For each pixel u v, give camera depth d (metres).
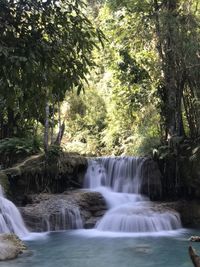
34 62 3.31
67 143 23.56
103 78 22.39
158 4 15.60
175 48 14.03
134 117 18.28
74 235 11.81
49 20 3.42
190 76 14.32
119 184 15.88
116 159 16.25
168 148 15.01
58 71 3.68
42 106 3.92
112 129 21.05
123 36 15.68
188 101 15.05
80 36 3.62
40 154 15.77
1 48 3.06
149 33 15.05
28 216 12.41
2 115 18.45
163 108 15.58
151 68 15.35
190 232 12.34
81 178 15.84
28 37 3.28
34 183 14.84
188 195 14.65
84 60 3.74
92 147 22.77
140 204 14.02
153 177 15.32
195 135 14.93
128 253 9.40
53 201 13.30
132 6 15.28
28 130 18.92
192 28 13.88
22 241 10.18
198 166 14.20
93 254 9.31
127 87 16.41
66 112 24.73
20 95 3.78
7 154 16.58
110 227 12.54
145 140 16.78
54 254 9.27
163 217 12.75
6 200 12.29
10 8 3.24
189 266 8.20
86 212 13.36
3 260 8.59
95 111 24.41
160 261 8.63
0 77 3.42
